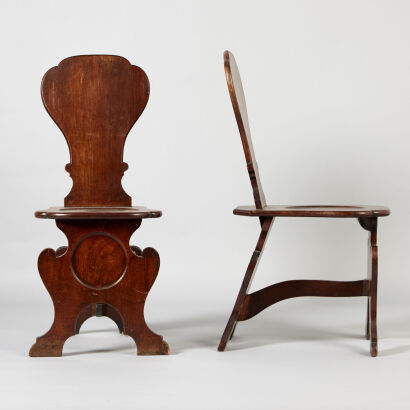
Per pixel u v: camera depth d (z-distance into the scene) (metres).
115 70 3.23
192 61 4.51
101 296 2.87
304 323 3.58
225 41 4.50
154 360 2.82
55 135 4.49
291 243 4.53
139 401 2.31
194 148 4.54
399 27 4.45
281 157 4.49
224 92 4.52
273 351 2.97
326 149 4.49
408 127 4.48
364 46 4.46
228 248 4.55
